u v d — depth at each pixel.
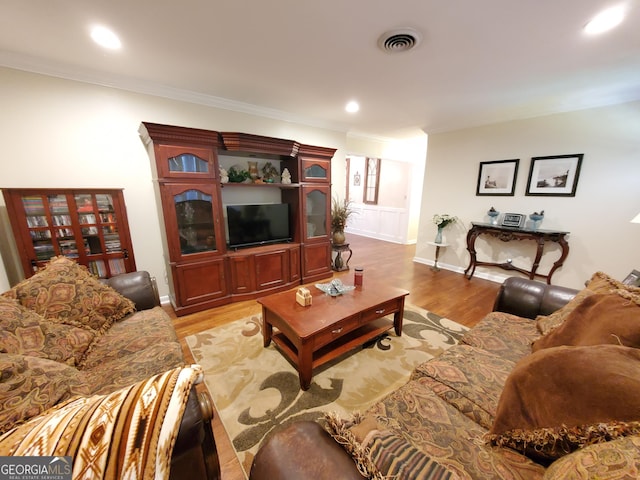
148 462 0.66
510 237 3.48
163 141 2.46
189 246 2.80
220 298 3.02
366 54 2.03
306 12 1.55
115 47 1.94
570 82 2.52
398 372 1.94
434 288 3.60
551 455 0.82
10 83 2.11
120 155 2.62
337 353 1.91
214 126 3.11
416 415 1.07
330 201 3.82
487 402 1.11
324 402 1.66
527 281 2.00
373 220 7.09
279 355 2.12
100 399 0.74
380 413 1.08
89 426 0.65
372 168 7.00
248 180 3.25
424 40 1.84
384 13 1.56
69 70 2.26
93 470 0.60
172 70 2.31
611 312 1.13
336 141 4.33
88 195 2.31
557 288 1.86
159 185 2.49
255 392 1.74
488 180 3.85
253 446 1.39
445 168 4.34
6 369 0.94
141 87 2.60
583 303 1.30
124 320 1.83
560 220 3.27
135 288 2.00
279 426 1.50
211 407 0.94
